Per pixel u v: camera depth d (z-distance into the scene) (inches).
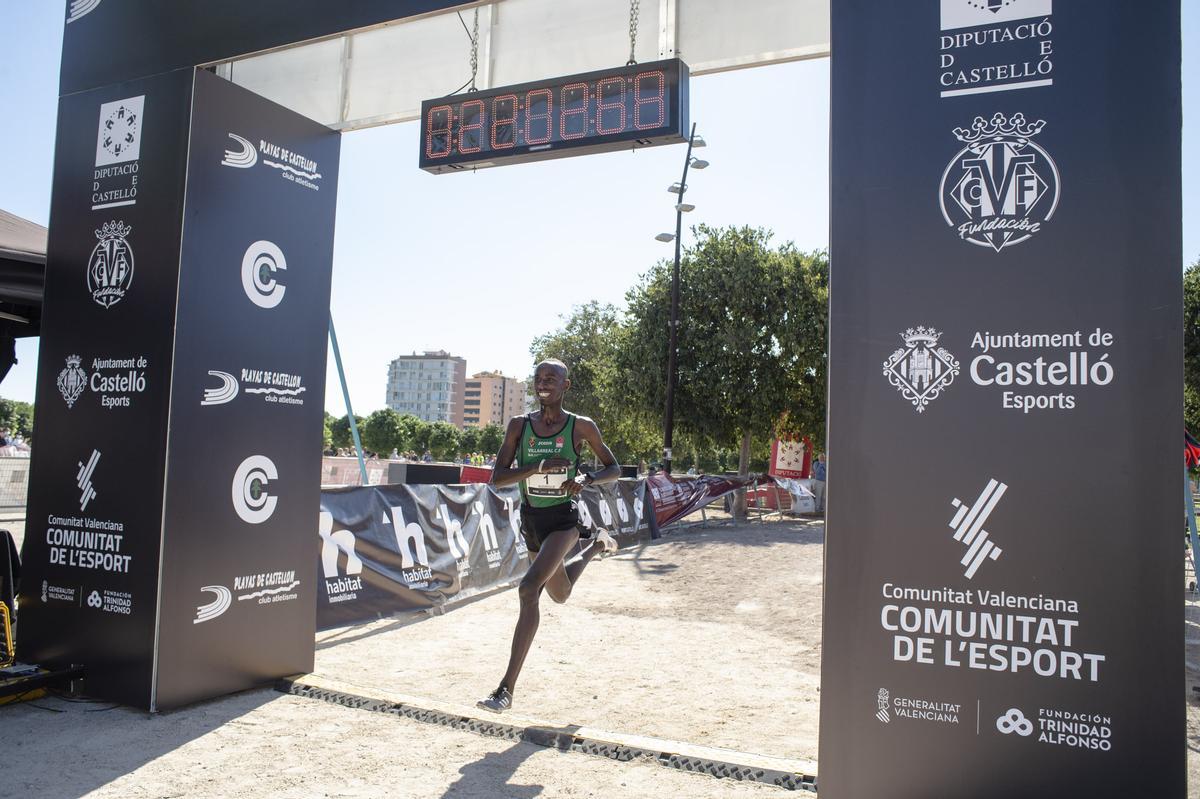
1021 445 120.6
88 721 170.2
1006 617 119.7
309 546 214.1
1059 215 121.4
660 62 174.2
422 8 181.8
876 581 125.4
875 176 130.4
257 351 201.3
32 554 197.3
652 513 585.9
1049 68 123.4
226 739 160.7
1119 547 115.4
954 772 120.6
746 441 903.1
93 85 212.4
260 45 196.2
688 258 912.9
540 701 193.3
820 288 882.1
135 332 187.9
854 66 133.0
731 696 201.2
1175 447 113.8
